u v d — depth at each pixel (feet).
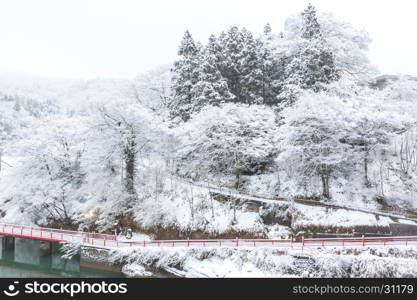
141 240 111.45
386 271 80.74
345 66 151.53
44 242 120.06
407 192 107.04
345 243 88.99
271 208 107.34
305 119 108.06
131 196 116.98
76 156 128.67
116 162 120.26
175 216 113.50
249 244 94.79
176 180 127.13
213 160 120.78
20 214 127.95
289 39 162.71
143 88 178.40
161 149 131.03
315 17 141.69
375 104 115.34
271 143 119.85
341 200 109.50
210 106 124.77
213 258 92.79
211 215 110.83
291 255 87.76
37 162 127.03
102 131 122.62
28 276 103.50
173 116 148.87
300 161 112.78
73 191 125.49
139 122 122.11
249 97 141.59
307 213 102.94
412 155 115.65
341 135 106.01
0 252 128.16
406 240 87.30
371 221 96.22
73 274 105.19
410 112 116.37
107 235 107.86
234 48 151.84
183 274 90.94
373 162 117.70
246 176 127.65
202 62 143.23
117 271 97.14
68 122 134.10
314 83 126.11
